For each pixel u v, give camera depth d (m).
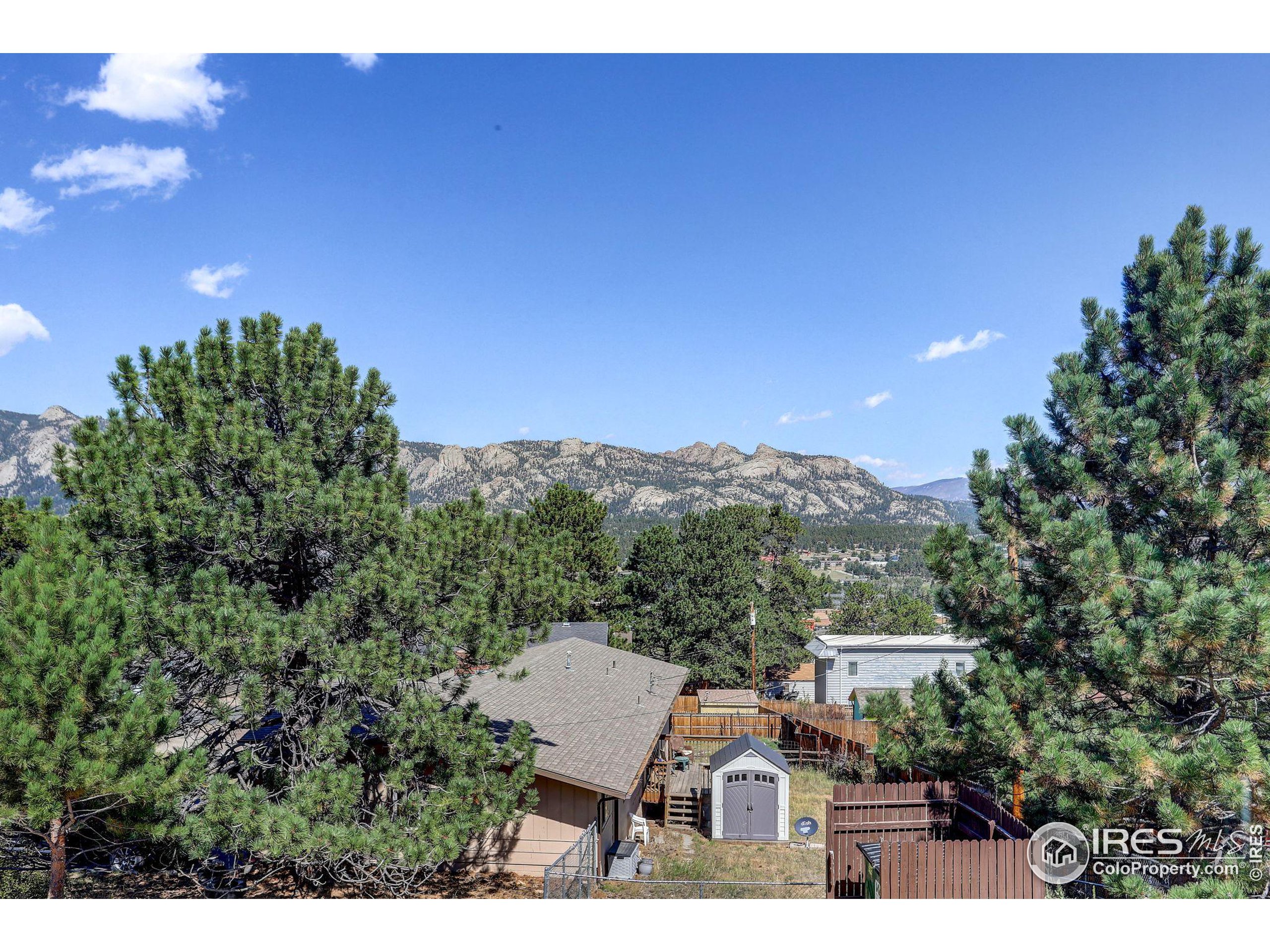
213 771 12.44
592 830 14.94
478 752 11.93
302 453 12.65
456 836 11.20
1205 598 8.68
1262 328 10.46
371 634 11.98
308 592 13.52
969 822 12.15
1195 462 10.78
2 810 8.20
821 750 28.20
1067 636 11.25
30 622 8.52
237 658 10.65
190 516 11.73
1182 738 9.93
